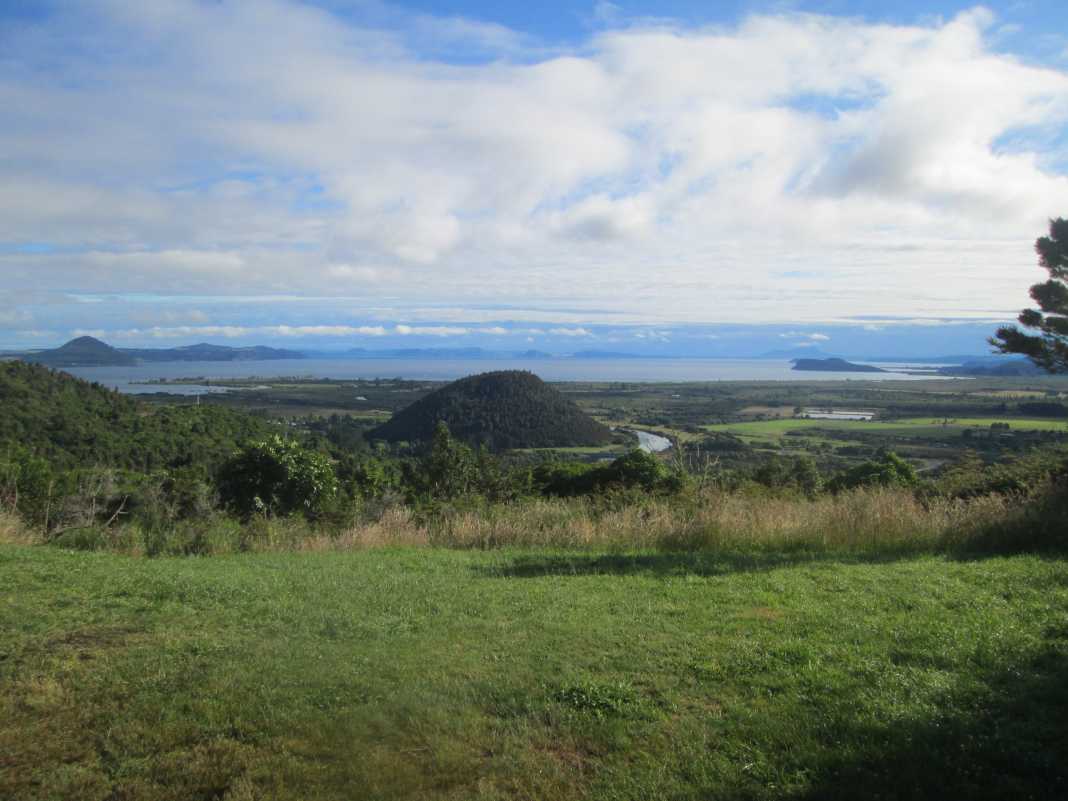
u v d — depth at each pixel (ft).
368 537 36.11
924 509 33.55
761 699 13.20
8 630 17.65
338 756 11.50
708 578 23.91
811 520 32.73
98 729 12.37
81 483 42.68
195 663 15.53
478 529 36.22
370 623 18.88
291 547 35.55
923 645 15.71
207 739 12.04
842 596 20.76
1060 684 13.19
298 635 17.80
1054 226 27.73
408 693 13.60
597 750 11.52
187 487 44.04
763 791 10.11
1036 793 9.78
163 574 25.49
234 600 21.53
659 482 52.95
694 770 10.75
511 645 16.71
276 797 10.35
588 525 35.53
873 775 10.33
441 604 20.99
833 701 12.92
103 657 15.81
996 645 15.47
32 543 33.45
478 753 11.50
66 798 10.33
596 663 15.31
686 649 16.07
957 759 10.68
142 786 10.63
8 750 11.59
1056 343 28.89
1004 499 32.37
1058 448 41.75
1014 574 22.58
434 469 66.13
